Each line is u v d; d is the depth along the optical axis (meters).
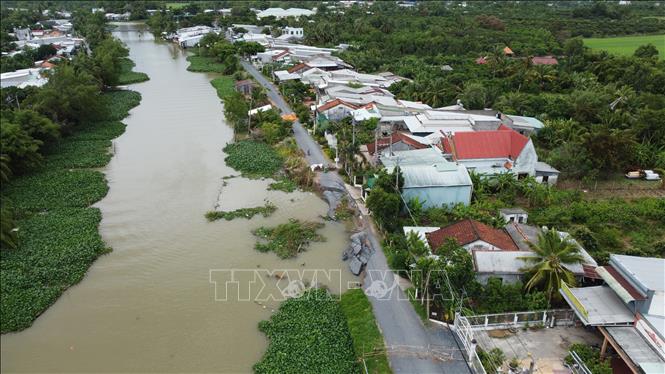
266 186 68.25
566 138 77.62
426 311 41.62
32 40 162.00
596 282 42.06
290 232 54.84
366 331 39.44
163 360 37.44
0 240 50.06
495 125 78.12
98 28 178.12
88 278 47.66
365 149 73.06
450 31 166.38
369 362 36.19
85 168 73.75
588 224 54.78
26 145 68.81
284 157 76.44
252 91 108.38
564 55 142.38
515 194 61.34
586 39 173.12
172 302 44.09
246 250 52.50
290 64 130.25
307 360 36.84
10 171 64.44
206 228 56.91
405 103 94.38
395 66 129.00
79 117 89.00
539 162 69.69
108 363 37.16
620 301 36.38
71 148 80.44
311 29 168.88
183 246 53.12
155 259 50.75
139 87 122.62
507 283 42.56
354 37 163.38
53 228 55.25
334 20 188.50
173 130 91.12
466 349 37.09
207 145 83.44
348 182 67.75
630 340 32.97
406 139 71.00
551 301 40.69
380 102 92.25
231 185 68.38
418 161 64.75
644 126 76.31
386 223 52.84
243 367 36.81
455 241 43.03
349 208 60.88
